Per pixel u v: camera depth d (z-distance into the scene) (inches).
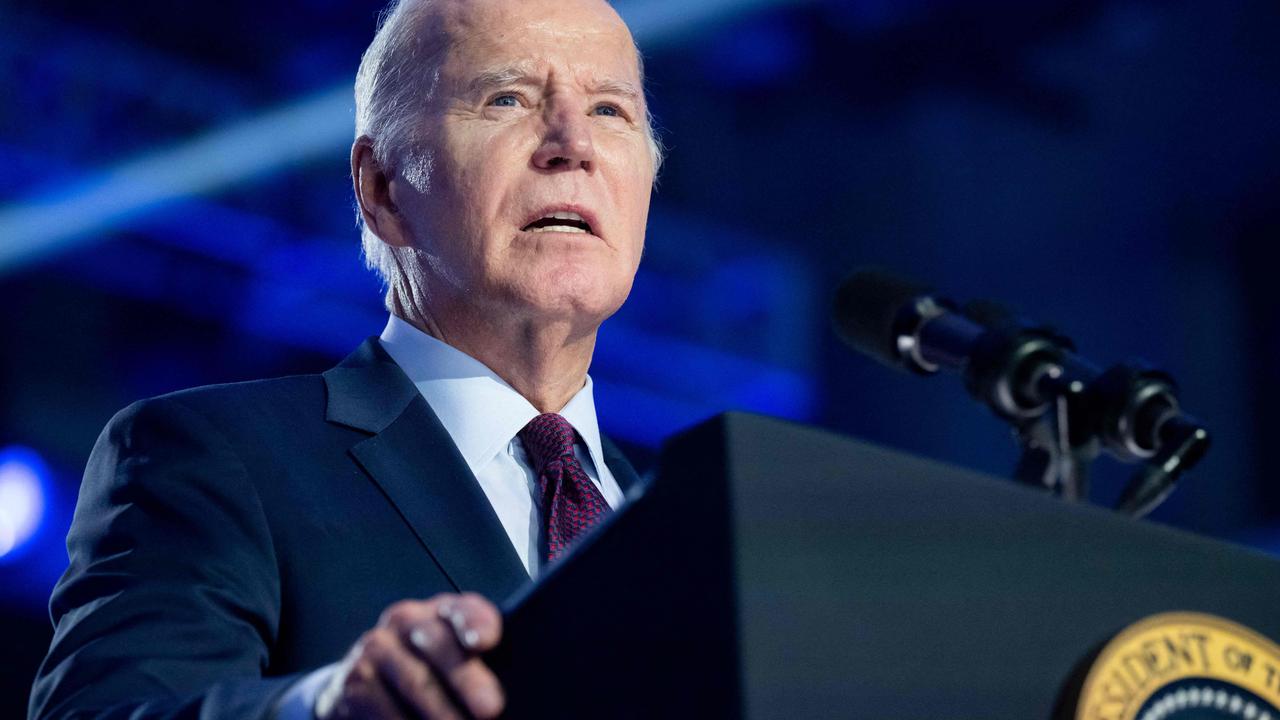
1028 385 66.4
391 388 86.0
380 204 98.0
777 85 458.3
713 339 449.1
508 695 40.6
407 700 40.9
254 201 378.0
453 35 94.3
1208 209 478.6
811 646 37.0
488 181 89.9
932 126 472.7
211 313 375.9
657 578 38.5
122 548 72.3
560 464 86.7
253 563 72.2
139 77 366.9
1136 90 466.3
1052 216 482.6
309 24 384.5
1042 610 40.9
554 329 91.0
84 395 360.2
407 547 75.4
